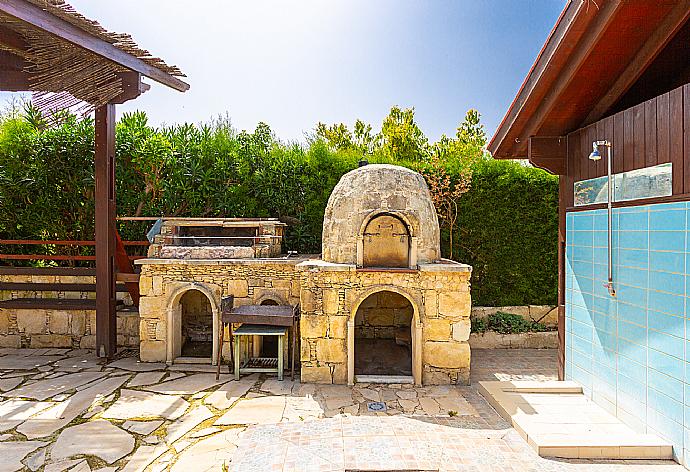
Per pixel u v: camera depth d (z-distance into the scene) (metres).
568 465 5.29
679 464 5.20
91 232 12.27
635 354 5.91
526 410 6.70
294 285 9.70
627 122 6.00
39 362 9.99
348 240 8.85
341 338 8.59
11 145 11.80
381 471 5.20
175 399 7.77
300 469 5.25
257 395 7.98
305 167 12.52
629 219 5.98
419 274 8.54
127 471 5.44
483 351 11.09
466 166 11.95
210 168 12.45
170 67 9.82
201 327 11.71
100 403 7.58
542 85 6.61
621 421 6.23
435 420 6.76
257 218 11.41
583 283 7.19
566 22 5.69
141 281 9.86
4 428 6.61
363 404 7.56
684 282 5.03
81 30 7.59
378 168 9.16
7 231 12.28
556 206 12.16
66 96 8.66
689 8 4.98
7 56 9.33
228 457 5.76
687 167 4.96
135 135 12.17
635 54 5.80
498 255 12.23
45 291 11.34
